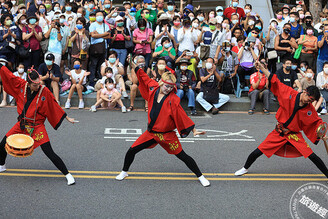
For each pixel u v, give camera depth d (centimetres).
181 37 1162
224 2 1730
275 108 1106
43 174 595
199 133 557
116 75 1083
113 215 470
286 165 664
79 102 1073
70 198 514
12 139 527
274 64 1240
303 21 1386
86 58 1165
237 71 1157
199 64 1170
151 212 480
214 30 1167
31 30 1134
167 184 571
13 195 518
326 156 718
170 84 539
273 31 1279
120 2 1811
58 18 1181
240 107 1104
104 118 959
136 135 821
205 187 562
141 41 1161
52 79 1044
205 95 1061
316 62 1280
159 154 705
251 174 618
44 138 556
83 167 630
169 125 549
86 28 1236
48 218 459
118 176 583
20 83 556
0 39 1117
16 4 1433
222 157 696
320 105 1061
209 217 471
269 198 529
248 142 790
